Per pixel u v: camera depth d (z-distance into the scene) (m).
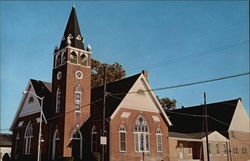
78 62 39.38
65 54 39.34
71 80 38.12
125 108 36.88
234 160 51.97
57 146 36.75
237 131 54.97
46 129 38.50
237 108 56.88
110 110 36.25
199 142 46.19
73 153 36.19
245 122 57.94
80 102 38.38
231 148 52.16
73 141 36.53
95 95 42.75
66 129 36.03
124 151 35.34
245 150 55.72
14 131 46.09
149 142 38.47
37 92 43.50
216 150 48.38
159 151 39.44
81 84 39.00
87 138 37.62
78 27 41.84
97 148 35.69
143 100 39.44
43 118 39.72
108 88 42.38
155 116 40.47
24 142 42.81
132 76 40.75
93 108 40.00
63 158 33.59
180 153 43.34
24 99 45.88
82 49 40.62
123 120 36.25
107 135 34.62
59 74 39.44
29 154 40.06
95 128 36.84
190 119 58.31
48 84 47.28
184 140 43.72
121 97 37.44
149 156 37.91
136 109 38.16
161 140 40.22
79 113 37.94
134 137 37.00
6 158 44.16
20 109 46.31
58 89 39.09
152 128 39.47
